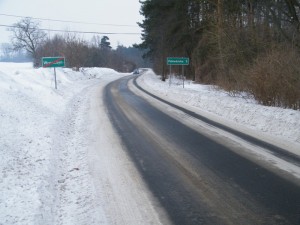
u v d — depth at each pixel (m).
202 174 6.36
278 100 12.52
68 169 6.74
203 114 13.32
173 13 33.06
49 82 21.98
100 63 89.81
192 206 5.03
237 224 4.48
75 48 42.81
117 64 104.81
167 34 34.91
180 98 18.80
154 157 7.47
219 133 9.73
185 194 5.46
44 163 6.74
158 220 4.62
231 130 10.10
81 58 44.88
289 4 12.79
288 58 12.61
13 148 7.14
